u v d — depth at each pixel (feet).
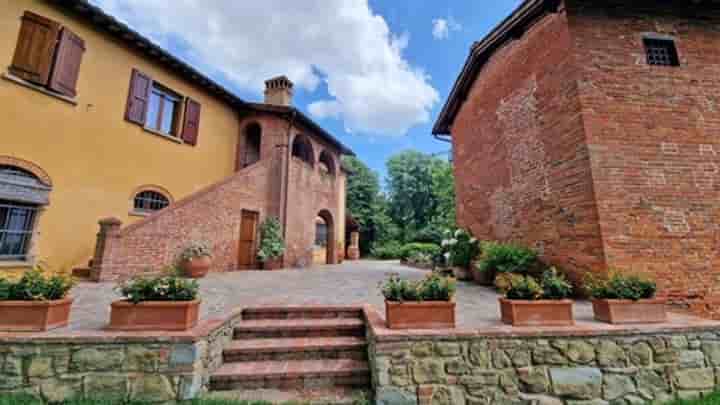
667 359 9.89
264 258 32.65
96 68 24.09
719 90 16.88
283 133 37.58
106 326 9.99
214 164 34.71
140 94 27.22
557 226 17.88
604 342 9.92
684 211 15.43
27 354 8.95
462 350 9.63
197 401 8.80
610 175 15.60
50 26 21.26
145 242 21.47
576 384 9.56
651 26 17.53
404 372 9.37
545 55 19.30
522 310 10.48
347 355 11.46
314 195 42.98
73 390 8.81
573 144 16.75
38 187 20.49
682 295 14.60
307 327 12.37
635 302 10.70
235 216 30.30
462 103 32.40
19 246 19.74
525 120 21.16
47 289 9.96
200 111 33.22
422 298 10.49
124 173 25.77
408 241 85.61
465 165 31.22
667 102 16.56
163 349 9.08
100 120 24.21
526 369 9.60
